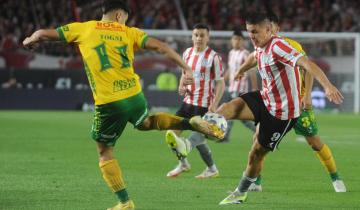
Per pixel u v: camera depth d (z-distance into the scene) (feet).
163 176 54.60
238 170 58.90
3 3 155.12
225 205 42.01
